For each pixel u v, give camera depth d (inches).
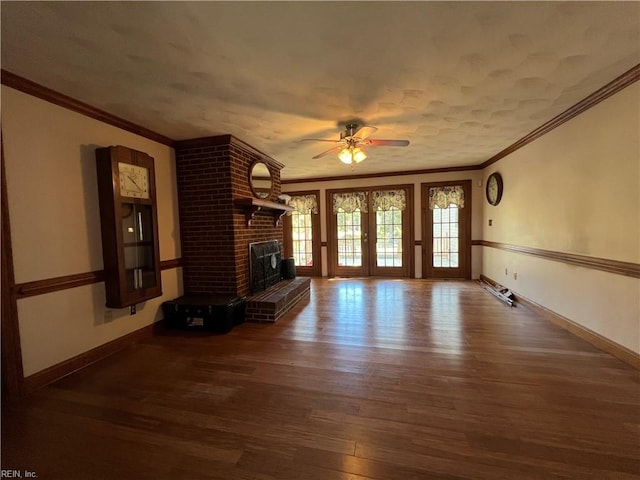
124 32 64.2
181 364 99.6
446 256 236.5
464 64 81.0
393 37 68.6
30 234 85.4
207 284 145.2
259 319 140.1
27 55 71.9
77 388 85.8
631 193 90.2
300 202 265.1
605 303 102.2
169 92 93.1
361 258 255.8
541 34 68.8
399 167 224.2
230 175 138.4
